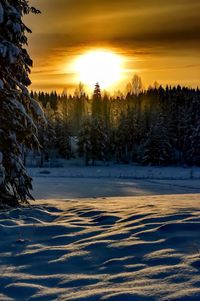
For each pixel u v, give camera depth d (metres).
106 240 6.52
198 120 85.31
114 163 93.81
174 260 5.16
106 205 11.30
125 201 13.30
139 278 4.70
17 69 12.21
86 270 5.31
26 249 6.59
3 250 6.65
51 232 7.68
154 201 12.52
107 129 100.12
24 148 12.19
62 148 93.38
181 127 91.75
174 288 4.21
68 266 5.54
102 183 45.44
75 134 122.06
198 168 79.88
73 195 32.59
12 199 11.73
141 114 106.25
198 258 5.06
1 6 10.73
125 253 5.77
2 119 11.37
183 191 37.28
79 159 94.50
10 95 11.64
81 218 9.04
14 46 10.98
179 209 8.89
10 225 8.36
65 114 112.44
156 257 5.37
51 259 5.91
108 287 4.56
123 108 114.50
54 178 54.97
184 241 5.93
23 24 11.66
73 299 4.28
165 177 59.19
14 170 11.67
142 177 57.66
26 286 4.83
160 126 85.31
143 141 96.25
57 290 4.68
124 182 47.84
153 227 7.00
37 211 9.92
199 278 4.41
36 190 36.38
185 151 88.31
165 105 106.75
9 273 5.42
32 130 11.70
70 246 6.51
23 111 11.59
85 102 143.25
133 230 6.97
